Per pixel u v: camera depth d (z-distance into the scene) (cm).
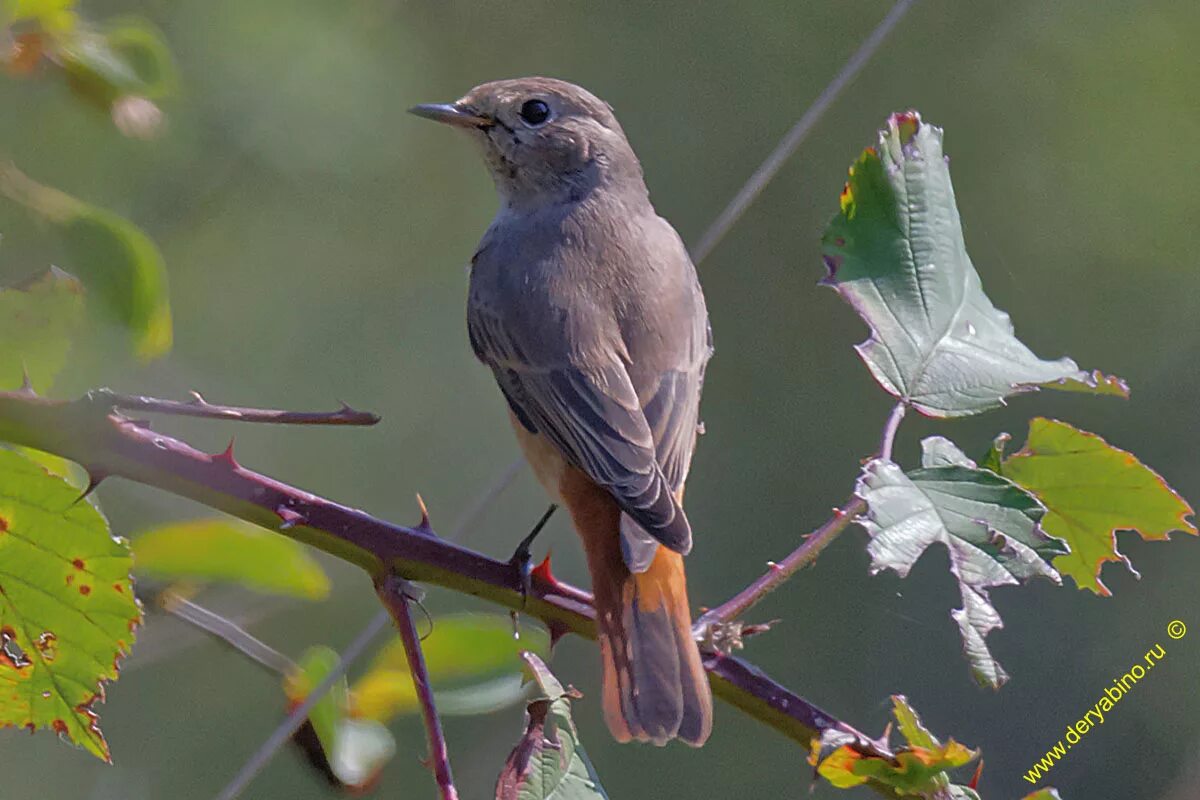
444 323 1238
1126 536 1204
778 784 1155
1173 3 1398
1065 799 1136
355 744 608
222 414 459
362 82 1161
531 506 1234
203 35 1095
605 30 1356
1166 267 1343
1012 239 1359
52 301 549
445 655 616
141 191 1044
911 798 457
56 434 482
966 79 1388
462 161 1253
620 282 727
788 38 1387
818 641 1200
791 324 1319
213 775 1034
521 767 471
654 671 531
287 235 1167
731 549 1239
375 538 499
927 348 573
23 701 521
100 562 501
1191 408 1301
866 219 593
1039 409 1294
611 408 681
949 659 1190
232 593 917
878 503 476
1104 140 1374
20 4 547
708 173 1355
